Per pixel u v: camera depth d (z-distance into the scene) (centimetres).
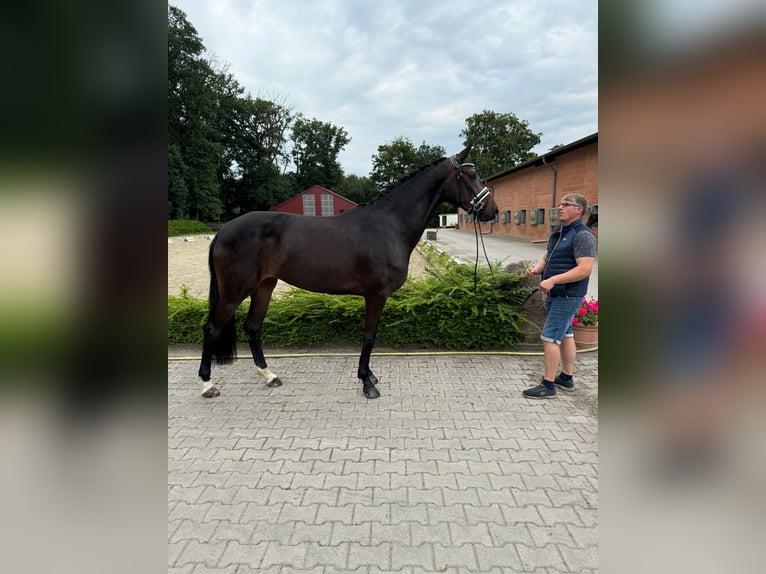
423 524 188
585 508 199
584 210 294
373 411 298
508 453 244
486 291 429
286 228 312
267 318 434
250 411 299
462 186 329
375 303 324
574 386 337
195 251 1531
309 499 205
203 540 180
